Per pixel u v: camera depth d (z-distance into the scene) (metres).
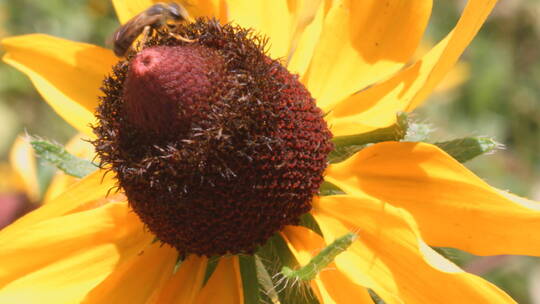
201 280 0.08
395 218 0.08
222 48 0.08
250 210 0.08
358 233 0.08
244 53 0.08
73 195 0.09
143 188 0.08
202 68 0.08
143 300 0.08
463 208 0.08
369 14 0.09
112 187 0.09
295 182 0.08
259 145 0.08
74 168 0.09
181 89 0.08
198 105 0.08
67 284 0.09
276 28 0.09
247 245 0.08
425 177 0.08
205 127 0.08
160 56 0.08
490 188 0.07
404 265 0.08
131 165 0.08
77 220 0.09
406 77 0.09
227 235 0.08
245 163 0.08
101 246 0.09
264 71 0.08
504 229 0.08
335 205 0.08
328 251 0.07
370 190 0.08
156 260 0.09
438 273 0.08
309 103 0.08
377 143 0.08
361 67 0.09
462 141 0.08
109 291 0.09
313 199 0.08
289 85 0.08
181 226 0.08
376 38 0.09
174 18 0.08
